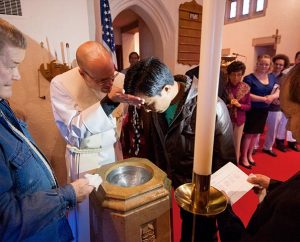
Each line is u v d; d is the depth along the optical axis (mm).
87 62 1069
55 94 1222
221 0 349
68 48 2117
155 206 687
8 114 757
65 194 636
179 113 966
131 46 7391
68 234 885
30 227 564
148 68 827
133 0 3172
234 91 2576
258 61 2721
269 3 5617
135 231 672
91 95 1247
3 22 587
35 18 1922
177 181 1107
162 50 3625
